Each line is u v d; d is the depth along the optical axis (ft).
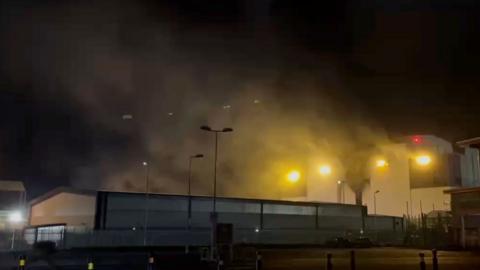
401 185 339.57
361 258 123.44
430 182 326.03
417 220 297.53
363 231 262.67
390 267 92.27
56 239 173.47
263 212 237.25
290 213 246.88
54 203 224.74
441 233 239.09
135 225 199.93
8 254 113.70
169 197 210.59
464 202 202.28
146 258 100.32
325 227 257.75
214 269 84.58
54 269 78.18
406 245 227.61
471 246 196.54
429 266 94.63
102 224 193.26
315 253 145.28
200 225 214.48
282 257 120.57
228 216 225.15
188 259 98.58
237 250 112.68
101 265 85.10
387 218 290.35
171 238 199.72
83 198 203.51
